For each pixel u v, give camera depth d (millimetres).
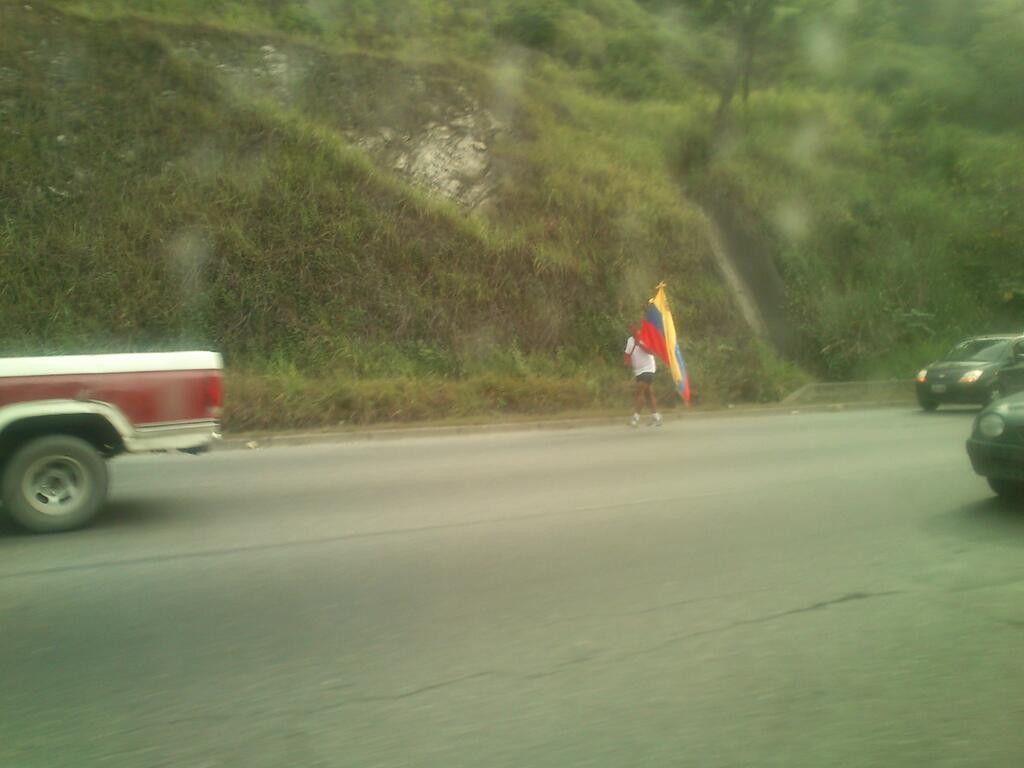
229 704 4578
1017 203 27672
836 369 23141
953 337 25047
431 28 29844
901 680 4871
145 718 4430
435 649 5301
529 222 21062
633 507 9055
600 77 31516
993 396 18469
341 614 5906
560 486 10203
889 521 8406
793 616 5852
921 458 12117
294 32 24906
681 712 4484
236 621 5781
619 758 4027
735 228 24938
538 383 17859
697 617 5832
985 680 4871
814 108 31469
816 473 10961
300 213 18359
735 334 21969
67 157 17516
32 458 7934
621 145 25453
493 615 5875
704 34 36125
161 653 5254
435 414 16391
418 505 9219
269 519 8609
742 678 4891
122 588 6469
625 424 17047
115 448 8719
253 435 14258
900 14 38719
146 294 16688
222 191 18031
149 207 17438
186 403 8383
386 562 7105
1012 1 35125
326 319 17766
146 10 22500
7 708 4539
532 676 4914
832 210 26109
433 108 22969
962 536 7836
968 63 35938
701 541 7699
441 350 18531
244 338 17156
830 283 24531
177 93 19438
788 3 29344
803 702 4598
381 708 4531
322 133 19891
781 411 19406
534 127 24062
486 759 4016
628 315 20578
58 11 19812
